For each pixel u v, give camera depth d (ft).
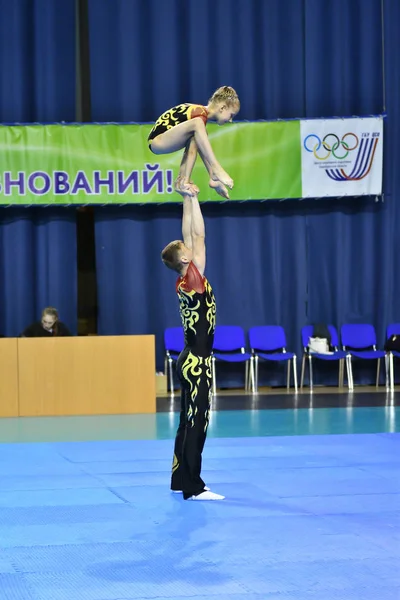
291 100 46.93
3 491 21.33
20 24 45.42
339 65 46.75
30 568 14.87
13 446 28.60
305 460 25.00
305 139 45.52
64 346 36.99
